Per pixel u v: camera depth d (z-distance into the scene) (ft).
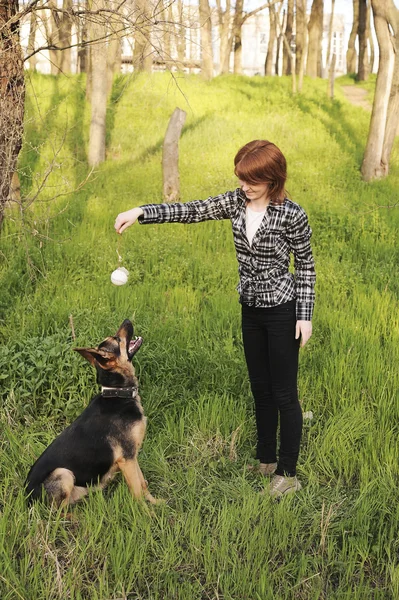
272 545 11.02
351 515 11.82
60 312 19.56
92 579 10.30
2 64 15.53
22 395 14.84
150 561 10.67
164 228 30.76
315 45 91.40
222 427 14.70
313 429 14.65
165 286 24.04
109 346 12.12
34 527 10.80
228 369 16.51
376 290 22.94
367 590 9.87
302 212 11.43
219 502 12.43
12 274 22.91
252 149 10.99
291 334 12.02
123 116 56.85
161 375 16.31
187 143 49.96
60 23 18.40
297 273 12.01
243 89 71.51
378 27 40.63
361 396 16.01
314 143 51.13
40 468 11.71
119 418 11.87
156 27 19.07
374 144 43.39
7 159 16.34
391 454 13.35
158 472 13.26
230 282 24.40
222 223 31.58
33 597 9.55
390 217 33.50
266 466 13.43
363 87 87.56
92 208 33.42
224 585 10.02
